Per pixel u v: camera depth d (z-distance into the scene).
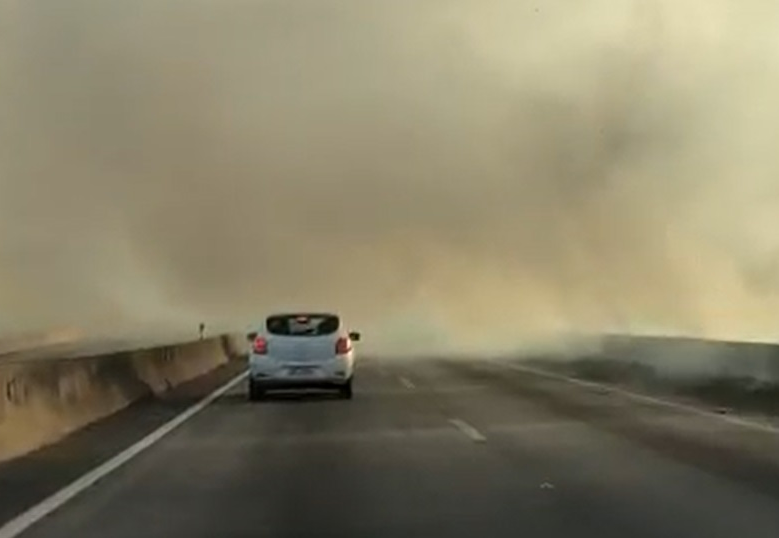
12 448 14.99
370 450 15.54
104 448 16.02
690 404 22.70
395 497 11.46
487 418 19.97
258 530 9.70
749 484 12.13
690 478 12.60
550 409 21.64
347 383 25.06
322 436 17.42
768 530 9.50
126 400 23.69
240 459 14.69
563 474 13.02
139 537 9.41
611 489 11.85
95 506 10.99
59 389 18.59
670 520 10.00
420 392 26.56
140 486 12.33
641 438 16.62
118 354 24.34
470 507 10.80
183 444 16.47
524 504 10.95
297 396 26.11
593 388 27.52
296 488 12.13
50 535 9.48
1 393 15.13
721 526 9.70
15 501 11.29
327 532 9.58
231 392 28.00
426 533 9.49
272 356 24.91
